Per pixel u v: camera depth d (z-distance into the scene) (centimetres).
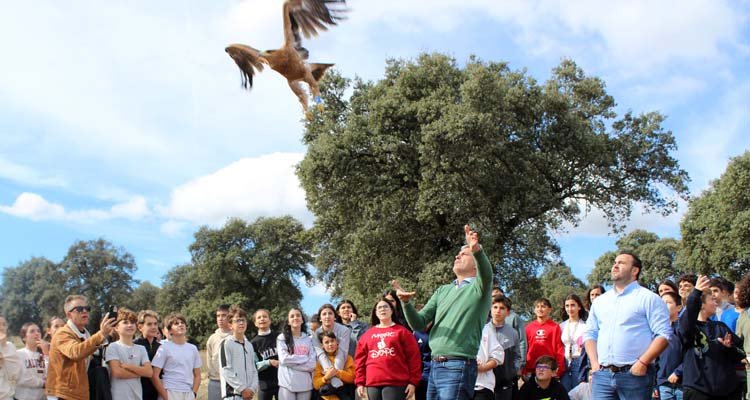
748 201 4444
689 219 4888
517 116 3052
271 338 1048
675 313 901
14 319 7738
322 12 734
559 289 7081
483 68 2786
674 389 860
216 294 7031
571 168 3144
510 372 923
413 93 3036
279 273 7212
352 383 995
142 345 937
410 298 734
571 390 962
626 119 3319
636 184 3262
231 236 7181
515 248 3059
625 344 676
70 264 7869
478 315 700
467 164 2770
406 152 2953
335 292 3525
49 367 823
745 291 837
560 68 3294
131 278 8225
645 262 6856
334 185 2998
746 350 836
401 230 3147
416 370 820
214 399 1027
